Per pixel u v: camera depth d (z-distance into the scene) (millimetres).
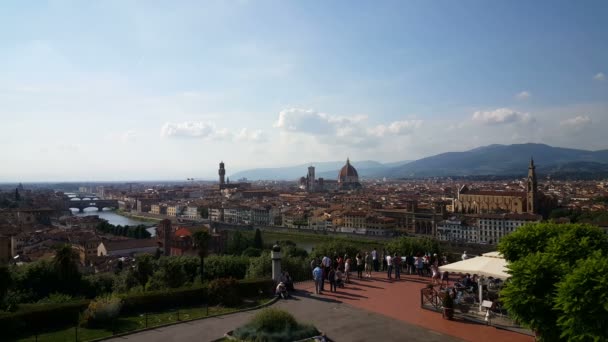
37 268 79750
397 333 35656
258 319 35500
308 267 71438
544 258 30938
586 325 26000
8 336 36594
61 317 40438
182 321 39875
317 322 38719
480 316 39156
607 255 33875
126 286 79438
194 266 81125
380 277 57500
